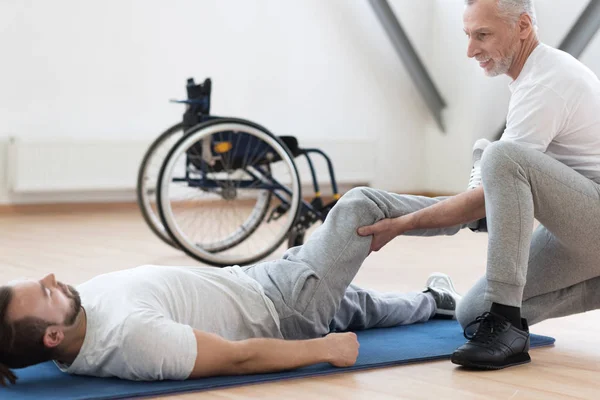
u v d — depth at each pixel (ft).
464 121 24.56
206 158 13.38
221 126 13.28
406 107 26.17
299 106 24.45
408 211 7.16
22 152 20.58
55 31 20.97
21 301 5.58
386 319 8.16
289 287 6.66
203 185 13.61
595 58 20.90
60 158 20.97
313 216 14.29
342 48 24.94
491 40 7.04
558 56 6.92
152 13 22.07
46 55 20.90
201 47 22.81
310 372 6.40
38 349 5.69
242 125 13.41
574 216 6.64
